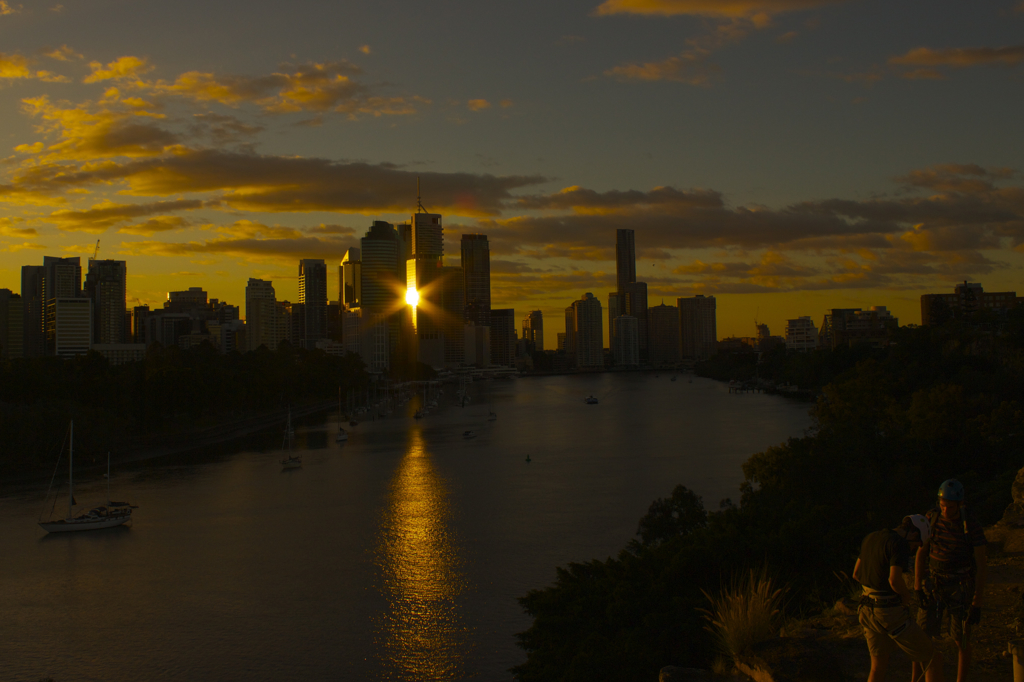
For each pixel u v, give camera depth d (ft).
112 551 322.34
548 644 111.86
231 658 212.02
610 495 407.85
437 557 298.97
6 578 287.69
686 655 92.53
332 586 268.41
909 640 46.11
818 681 55.57
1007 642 58.08
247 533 347.77
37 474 523.29
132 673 204.54
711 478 449.89
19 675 204.74
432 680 196.54
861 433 313.32
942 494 49.85
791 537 110.32
